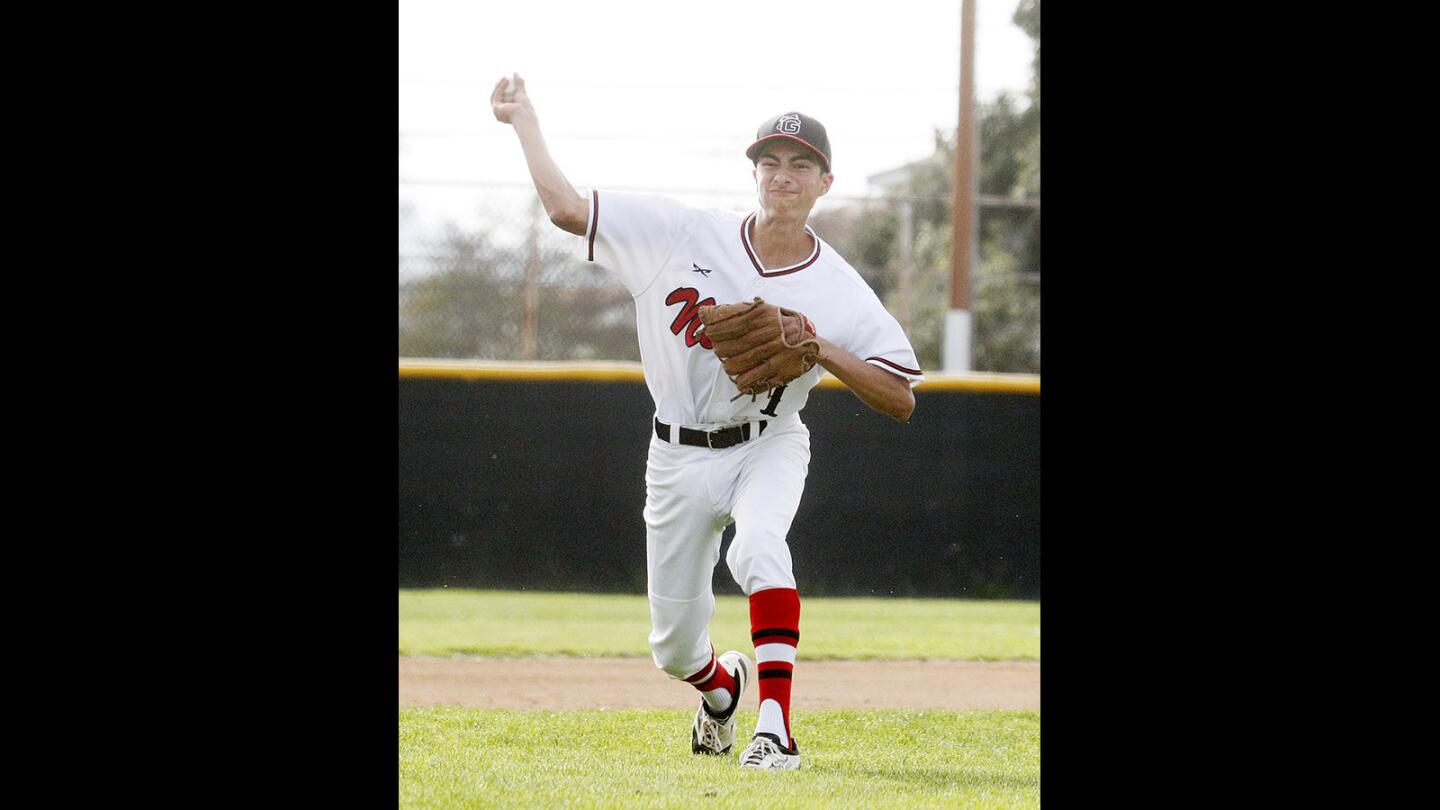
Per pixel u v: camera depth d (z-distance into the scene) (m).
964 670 26.50
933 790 14.63
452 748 16.84
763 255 16.22
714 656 16.78
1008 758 17.27
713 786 14.38
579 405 43.50
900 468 43.44
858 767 16.22
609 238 16.00
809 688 23.67
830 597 43.19
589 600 40.00
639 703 21.42
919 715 20.61
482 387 43.31
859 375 15.66
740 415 16.03
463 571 43.28
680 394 16.23
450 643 28.22
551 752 16.80
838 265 16.42
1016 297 82.06
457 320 62.34
